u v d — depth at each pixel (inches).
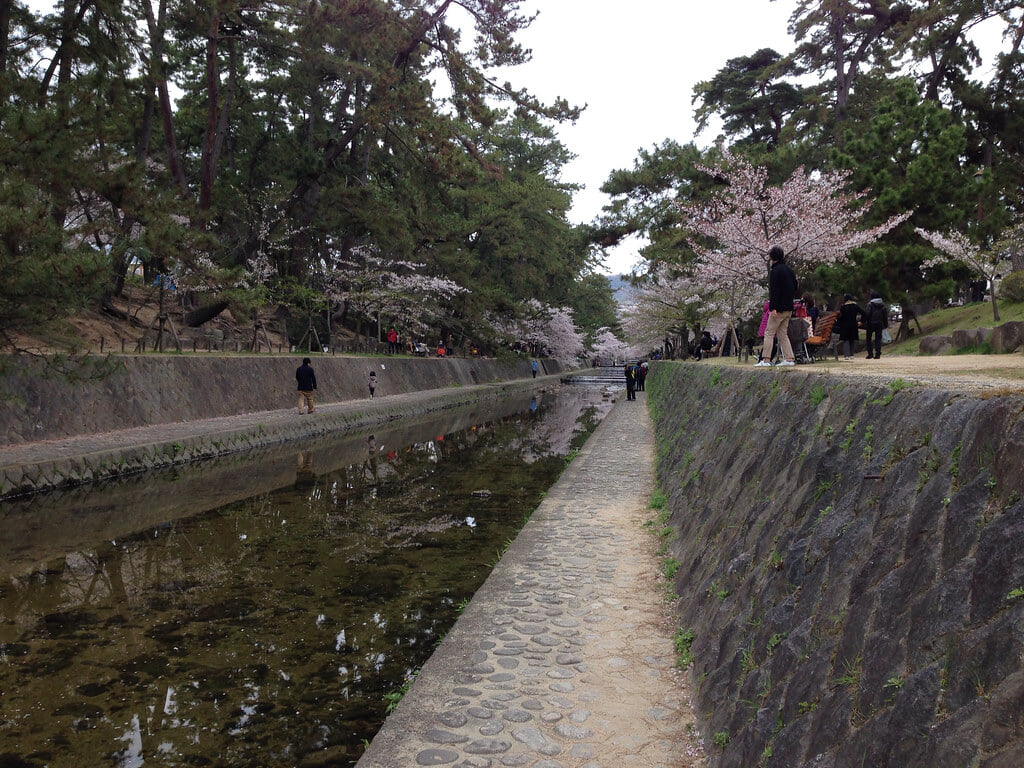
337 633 256.4
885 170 784.3
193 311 1048.2
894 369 228.2
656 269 1277.1
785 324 373.7
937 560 94.0
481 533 401.7
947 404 113.7
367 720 194.7
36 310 438.6
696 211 854.5
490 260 1855.3
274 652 239.3
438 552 362.6
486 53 997.8
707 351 1269.7
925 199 753.0
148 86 876.6
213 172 1037.8
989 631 76.8
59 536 382.9
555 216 1855.3
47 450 509.4
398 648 243.8
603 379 2731.3
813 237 729.6
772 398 249.3
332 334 1312.7
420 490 527.5
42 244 432.5
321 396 1042.7
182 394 743.1
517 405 1391.5
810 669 114.7
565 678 184.9
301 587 307.6
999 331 414.9
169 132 986.1
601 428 821.2
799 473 172.1
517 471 617.3
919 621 90.8
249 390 872.3
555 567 288.0
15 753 173.9
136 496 479.2
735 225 768.9
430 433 896.3
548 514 388.8
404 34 991.6
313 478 569.3
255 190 1318.9
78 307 474.3
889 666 92.9
